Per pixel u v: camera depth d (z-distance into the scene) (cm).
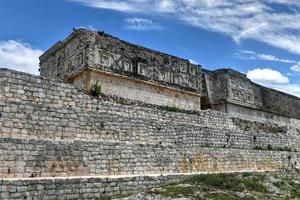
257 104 4150
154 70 3127
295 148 3900
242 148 3209
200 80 3525
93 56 2714
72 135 2202
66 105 2347
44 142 1912
